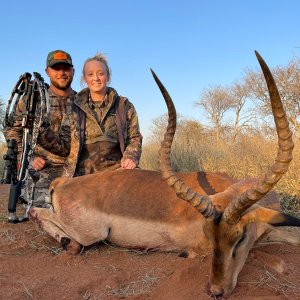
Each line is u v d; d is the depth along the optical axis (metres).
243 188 1.41
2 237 1.78
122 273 1.42
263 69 1.02
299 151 2.67
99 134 2.08
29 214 1.72
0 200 2.61
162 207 1.58
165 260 1.53
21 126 1.99
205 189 1.57
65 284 1.35
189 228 1.53
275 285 1.30
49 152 2.20
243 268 1.38
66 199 1.65
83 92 2.11
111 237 1.65
